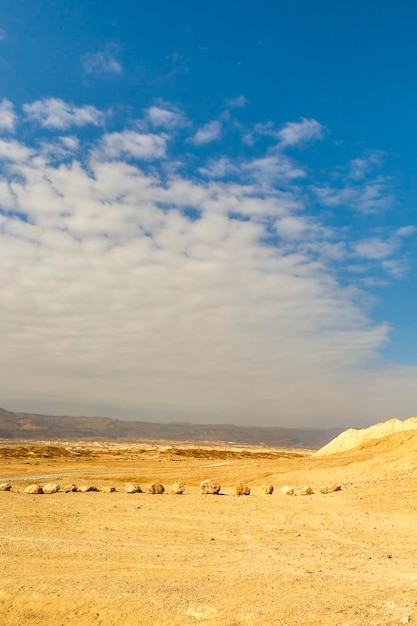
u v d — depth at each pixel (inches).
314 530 791.1
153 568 600.1
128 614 484.4
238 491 1206.9
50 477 1843.0
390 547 689.0
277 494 1197.7
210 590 524.4
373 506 975.0
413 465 1430.9
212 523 843.4
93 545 703.1
